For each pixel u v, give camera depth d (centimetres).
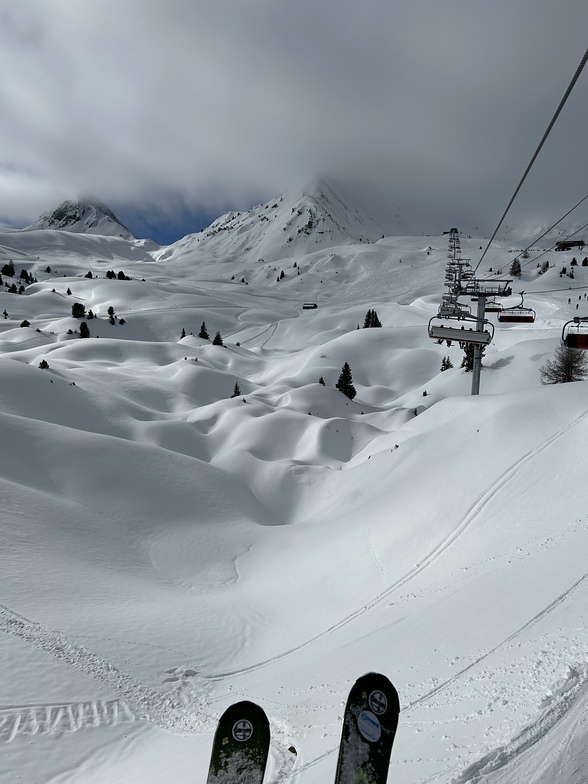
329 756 744
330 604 2267
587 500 1847
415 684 970
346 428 6116
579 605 1019
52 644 1752
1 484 3194
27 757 1207
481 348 3738
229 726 390
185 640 1989
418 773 577
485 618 1195
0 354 11131
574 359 5791
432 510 2486
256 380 11862
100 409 6394
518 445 2569
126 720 1420
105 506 3572
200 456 5878
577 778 482
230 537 3525
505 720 649
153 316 18425
